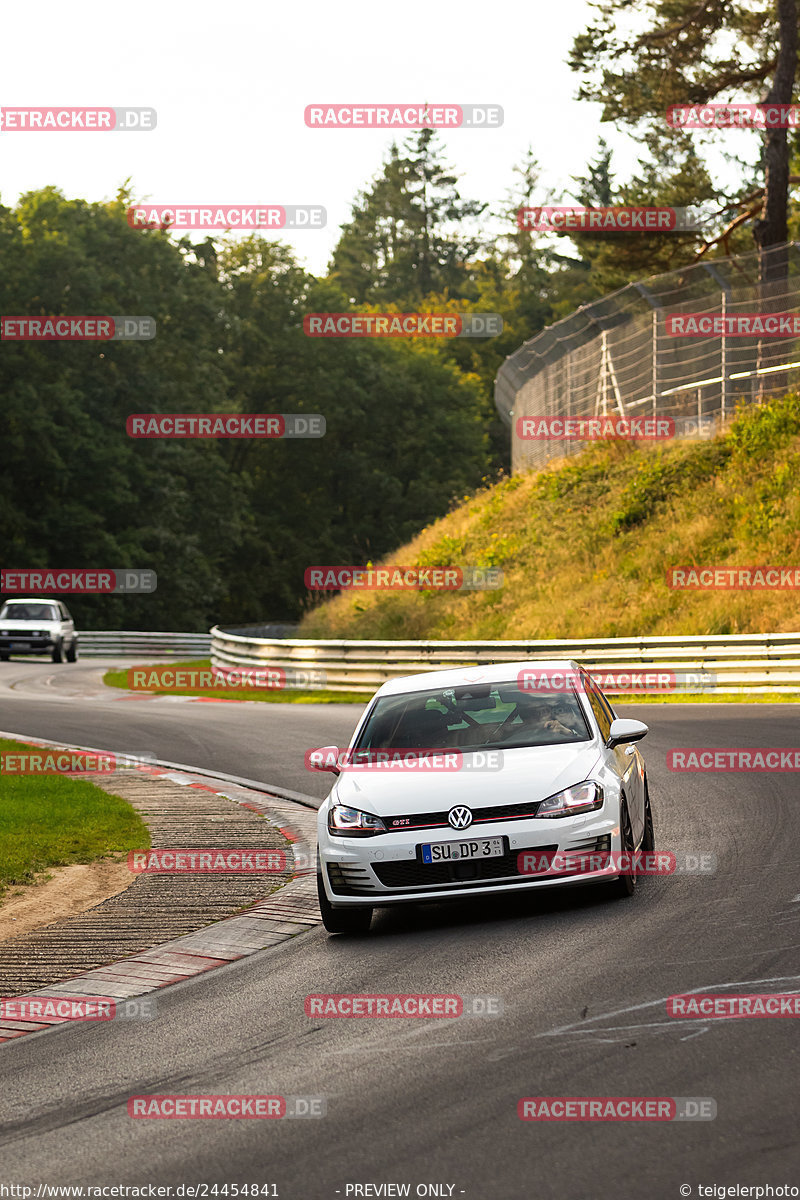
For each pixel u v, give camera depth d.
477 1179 12.80
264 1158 13.84
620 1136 13.55
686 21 116.00
